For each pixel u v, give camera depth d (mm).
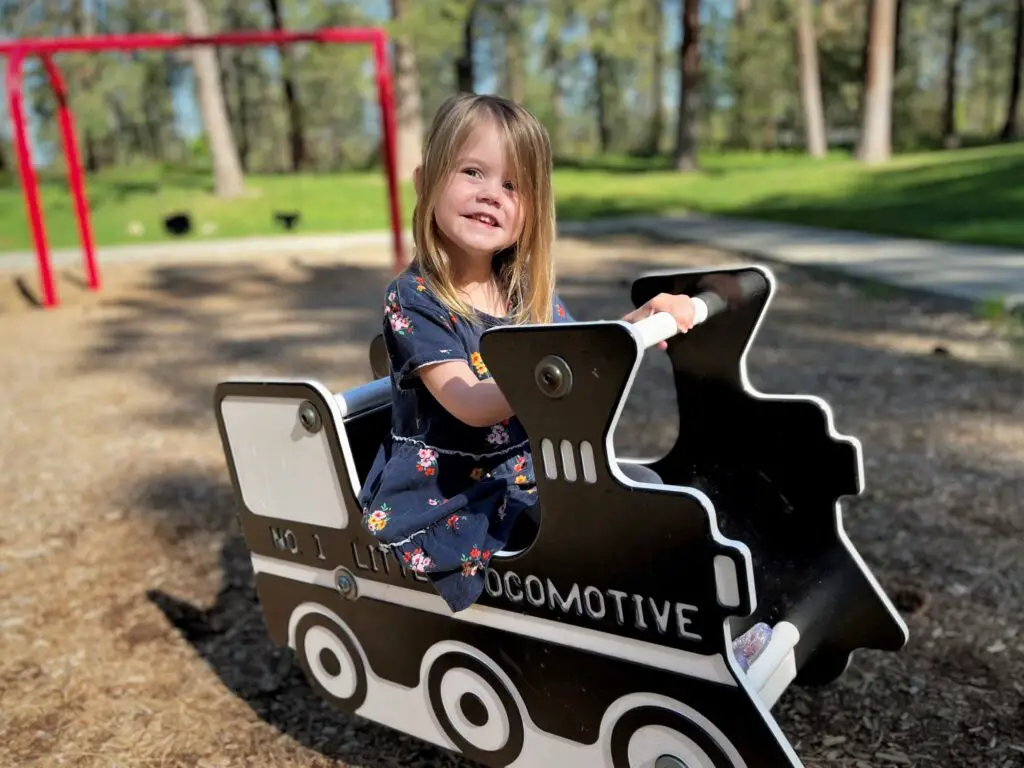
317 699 2215
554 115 41125
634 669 1402
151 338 7199
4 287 9695
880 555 2758
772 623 1797
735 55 31391
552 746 1546
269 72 41250
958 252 8914
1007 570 2627
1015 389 4504
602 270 9375
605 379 1283
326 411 1648
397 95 20734
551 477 1396
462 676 1635
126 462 4129
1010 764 1826
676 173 22609
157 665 2406
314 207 16828
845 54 34406
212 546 3150
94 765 1995
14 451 4387
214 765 1977
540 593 1479
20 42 7910
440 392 1519
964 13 37031
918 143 34531
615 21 20047
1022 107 44562
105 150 44156
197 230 14703
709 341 1866
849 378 4859
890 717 1996
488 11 21422
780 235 11172
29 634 2596
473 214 1576
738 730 1312
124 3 35531
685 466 1995
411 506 1570
